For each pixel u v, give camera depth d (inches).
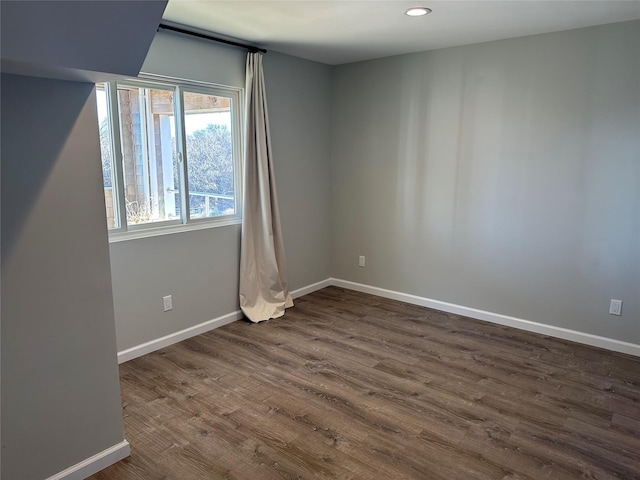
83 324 80.8
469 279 164.6
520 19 122.6
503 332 151.6
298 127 177.3
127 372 122.7
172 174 139.9
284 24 126.6
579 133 135.2
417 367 126.3
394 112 173.8
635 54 123.8
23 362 74.1
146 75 124.7
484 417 102.2
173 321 141.1
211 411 104.2
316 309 174.1
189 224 145.0
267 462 87.0
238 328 154.6
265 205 159.0
